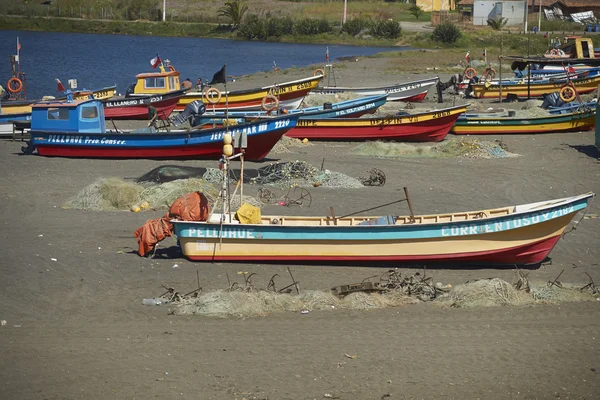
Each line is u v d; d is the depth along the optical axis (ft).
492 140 129.80
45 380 45.44
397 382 45.85
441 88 173.27
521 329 53.62
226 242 66.28
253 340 51.34
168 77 158.71
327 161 110.63
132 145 110.83
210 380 45.73
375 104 135.13
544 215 64.44
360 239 65.36
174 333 52.31
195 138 109.19
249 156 109.70
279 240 65.77
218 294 57.11
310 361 48.39
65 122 114.11
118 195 84.28
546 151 120.26
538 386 45.80
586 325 54.44
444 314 56.18
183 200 68.59
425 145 123.34
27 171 102.68
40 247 69.87
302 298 57.77
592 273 65.72
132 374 46.34
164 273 64.03
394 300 58.23
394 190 92.99
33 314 55.31
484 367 47.96
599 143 120.37
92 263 65.92
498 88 182.91
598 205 87.56
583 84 179.93
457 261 66.39
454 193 91.91
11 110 141.90
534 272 65.98
